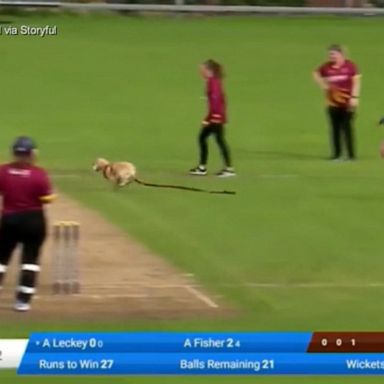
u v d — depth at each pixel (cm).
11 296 5631
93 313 5375
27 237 5331
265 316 5434
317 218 7519
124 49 15812
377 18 18788
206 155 9062
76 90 13412
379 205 7944
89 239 6738
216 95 8888
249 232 7081
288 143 10831
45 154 9975
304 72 14712
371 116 12319
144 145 10600
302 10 18775
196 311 5459
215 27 17688
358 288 5950
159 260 6338
